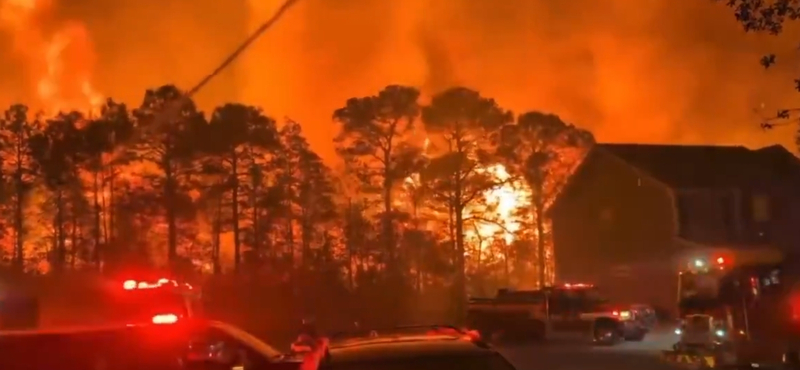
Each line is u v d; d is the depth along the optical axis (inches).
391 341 252.7
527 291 1174.3
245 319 1274.6
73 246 1519.4
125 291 568.7
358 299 1357.0
